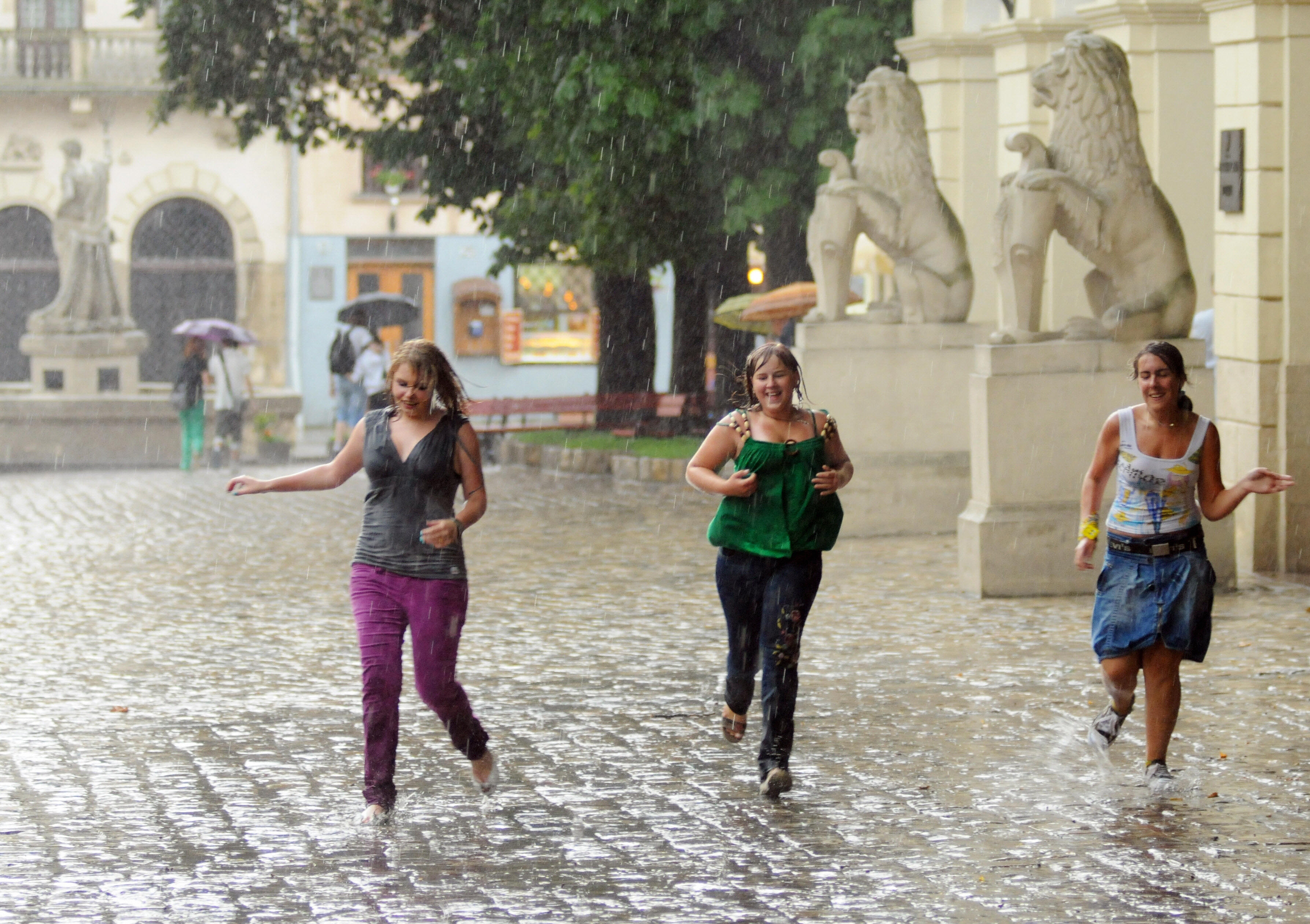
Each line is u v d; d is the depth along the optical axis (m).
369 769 9.62
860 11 29.17
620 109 29.56
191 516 27.86
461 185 38.41
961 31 26.91
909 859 8.80
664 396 37.41
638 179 30.81
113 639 15.94
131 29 57.41
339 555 22.45
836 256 23.27
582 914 7.97
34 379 48.19
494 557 21.84
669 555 21.84
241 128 39.56
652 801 10.02
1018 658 14.31
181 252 58.84
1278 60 18.70
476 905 8.12
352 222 59.59
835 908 8.04
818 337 23.11
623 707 12.63
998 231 18.08
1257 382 19.02
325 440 54.91
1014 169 25.31
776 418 10.16
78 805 10.01
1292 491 19.02
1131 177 17.91
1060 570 17.92
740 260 36.97
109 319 48.94
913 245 23.42
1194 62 23.28
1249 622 15.80
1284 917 7.83
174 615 17.44
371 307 41.06
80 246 48.28
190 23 38.56
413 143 38.53
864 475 23.22
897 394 23.31
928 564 20.39
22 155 57.38
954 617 16.58
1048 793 10.06
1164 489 10.28
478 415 38.72
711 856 8.91
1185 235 23.59
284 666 14.52
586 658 14.71
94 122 57.66
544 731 11.87
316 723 12.23
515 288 61.25
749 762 10.92
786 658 9.97
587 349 62.25
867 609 17.14
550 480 33.72
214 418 48.41
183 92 39.31
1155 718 10.26
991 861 8.75
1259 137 18.80
